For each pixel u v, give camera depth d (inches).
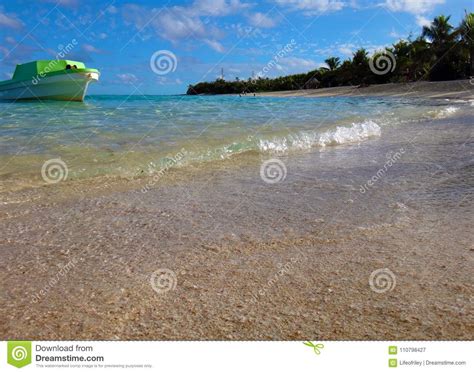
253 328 51.8
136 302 58.2
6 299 58.9
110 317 54.6
